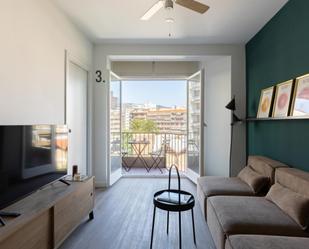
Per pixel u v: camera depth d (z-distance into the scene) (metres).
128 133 6.52
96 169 4.48
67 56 3.31
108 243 2.45
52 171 2.46
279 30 3.15
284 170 2.49
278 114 3.05
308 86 2.48
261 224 1.90
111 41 4.30
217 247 2.15
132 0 2.88
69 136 3.51
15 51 2.24
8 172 1.81
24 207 1.94
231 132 4.43
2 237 1.46
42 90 2.71
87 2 2.93
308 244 1.57
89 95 4.27
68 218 2.35
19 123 2.30
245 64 4.45
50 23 2.88
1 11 2.05
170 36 4.07
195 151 4.98
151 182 4.82
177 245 2.43
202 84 4.39
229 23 3.55
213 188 2.94
